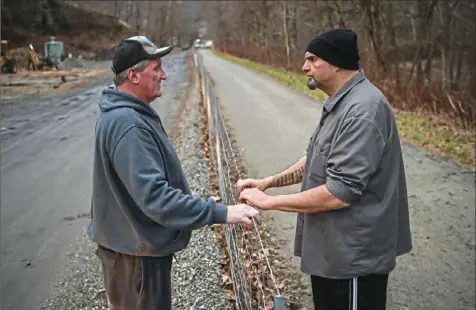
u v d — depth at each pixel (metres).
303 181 2.52
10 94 17.17
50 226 5.46
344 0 19.41
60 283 4.20
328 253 2.32
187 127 10.58
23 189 6.73
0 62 22.59
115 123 1.94
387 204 2.27
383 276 2.40
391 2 16.17
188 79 22.56
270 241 5.27
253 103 15.20
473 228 6.00
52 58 27.77
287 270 4.64
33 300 3.95
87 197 6.41
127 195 2.02
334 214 2.27
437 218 6.29
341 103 2.27
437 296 4.71
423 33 14.59
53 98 16.23
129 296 2.15
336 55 2.22
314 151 2.38
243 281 3.08
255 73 27.31
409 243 2.52
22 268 4.48
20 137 10.12
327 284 2.41
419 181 7.60
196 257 4.33
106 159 1.98
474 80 12.05
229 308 3.56
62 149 9.04
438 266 5.21
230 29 53.91
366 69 17.09
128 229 2.05
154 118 2.10
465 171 8.00
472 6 13.62
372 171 2.14
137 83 2.02
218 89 19.06
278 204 2.30
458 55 13.78
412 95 13.58
